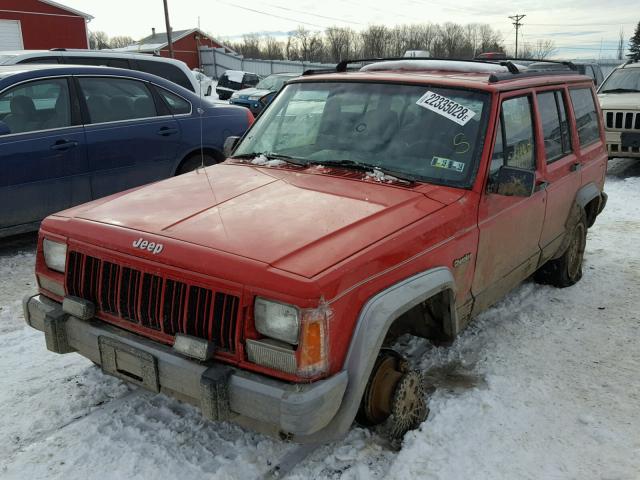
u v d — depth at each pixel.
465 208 3.15
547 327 4.43
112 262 2.72
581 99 5.00
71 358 3.85
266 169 3.62
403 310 2.64
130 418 3.18
